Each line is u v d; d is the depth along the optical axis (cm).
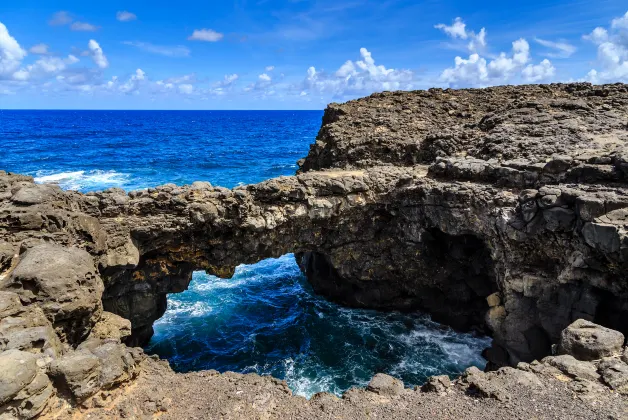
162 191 1980
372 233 2391
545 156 2012
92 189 5419
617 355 1202
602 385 1095
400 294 2636
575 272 1636
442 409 1073
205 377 1248
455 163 2202
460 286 2384
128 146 10331
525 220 1734
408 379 2028
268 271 3400
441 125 3008
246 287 3089
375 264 2480
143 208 1917
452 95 3597
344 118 3338
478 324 2411
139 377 1221
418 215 2208
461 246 2203
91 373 1024
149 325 2275
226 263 2170
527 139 2250
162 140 12050
